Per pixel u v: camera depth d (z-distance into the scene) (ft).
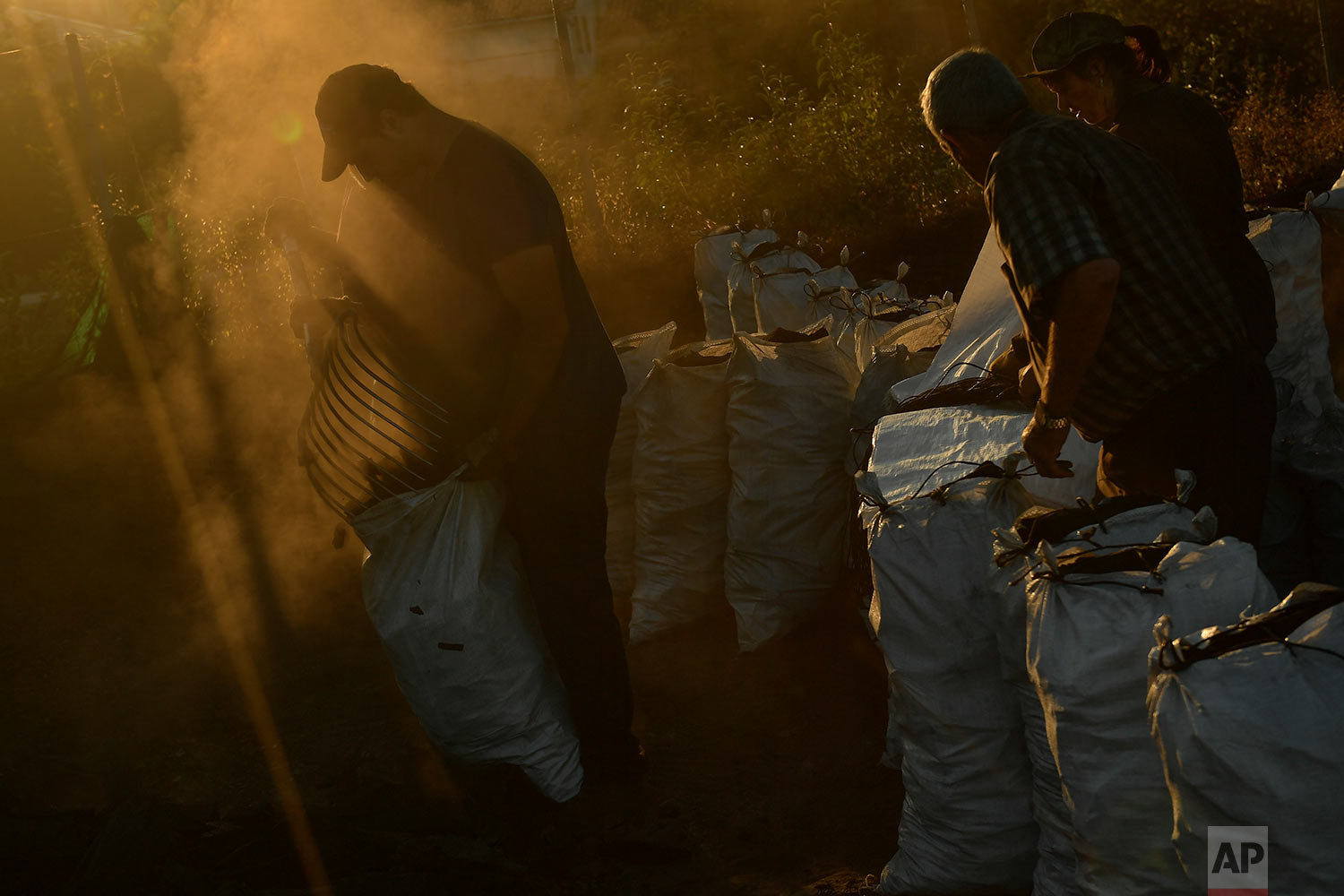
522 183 9.75
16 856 8.82
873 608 8.91
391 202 10.12
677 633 14.05
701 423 13.29
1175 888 6.46
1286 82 33.27
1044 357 7.97
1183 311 7.64
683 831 9.85
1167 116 9.37
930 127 8.33
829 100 36.52
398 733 12.26
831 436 12.54
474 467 10.14
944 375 11.00
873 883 8.80
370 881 8.48
